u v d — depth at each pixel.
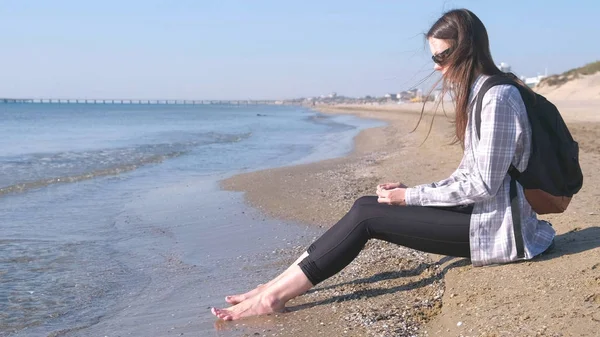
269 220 6.37
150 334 3.22
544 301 2.72
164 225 6.14
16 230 5.81
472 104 2.94
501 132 2.80
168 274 4.40
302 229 5.88
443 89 3.12
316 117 53.44
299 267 3.29
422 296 3.43
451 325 2.86
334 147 17.48
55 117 52.75
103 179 9.88
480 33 2.99
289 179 9.59
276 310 3.36
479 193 2.90
